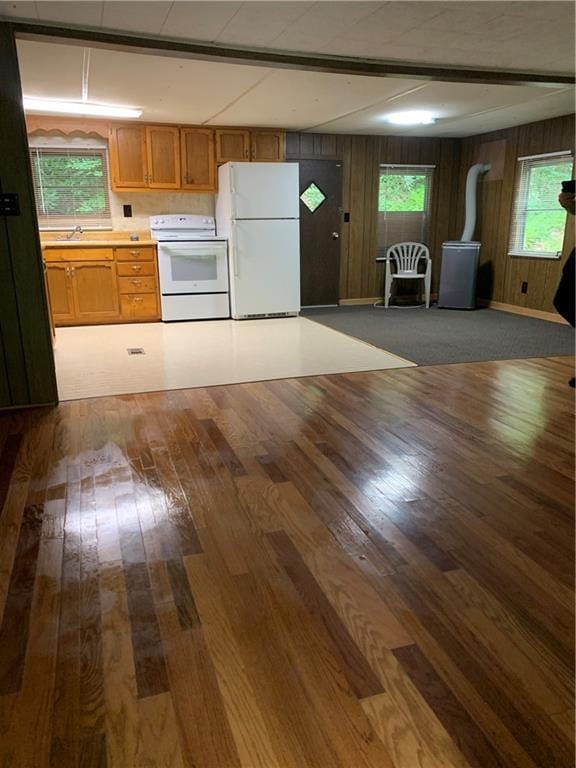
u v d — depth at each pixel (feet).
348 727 4.15
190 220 21.59
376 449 9.21
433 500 7.52
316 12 9.23
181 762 3.89
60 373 13.76
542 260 20.94
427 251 24.06
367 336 18.08
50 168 20.03
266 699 4.39
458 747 3.98
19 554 6.31
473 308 23.54
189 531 6.79
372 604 5.49
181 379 13.25
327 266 24.34
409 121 19.97
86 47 10.48
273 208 20.36
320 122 19.99
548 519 7.02
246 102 16.48
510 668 4.69
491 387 12.60
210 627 5.18
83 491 7.79
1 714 4.26
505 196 22.47
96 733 4.10
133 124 19.77
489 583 5.79
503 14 9.37
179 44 10.57
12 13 9.26
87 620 5.27
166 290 20.35
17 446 9.36
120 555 6.30
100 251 19.60
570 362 14.78
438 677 4.59
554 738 4.05
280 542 6.55
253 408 11.23
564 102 16.98
